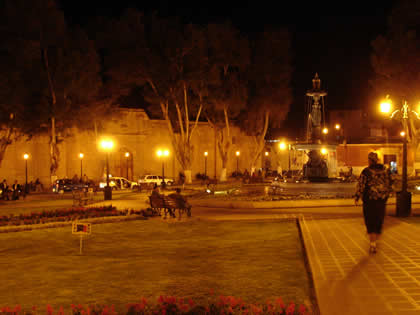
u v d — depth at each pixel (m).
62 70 37.78
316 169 26.42
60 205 27.80
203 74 44.78
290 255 9.64
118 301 6.70
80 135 50.97
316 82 26.23
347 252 9.19
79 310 5.64
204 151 61.53
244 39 47.50
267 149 67.62
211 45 45.47
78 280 8.07
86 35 40.78
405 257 8.56
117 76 43.38
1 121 36.06
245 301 6.41
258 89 50.41
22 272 8.90
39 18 36.56
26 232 15.13
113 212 19.06
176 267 8.90
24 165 47.41
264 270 8.30
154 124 56.91
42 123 39.06
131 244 12.13
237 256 9.76
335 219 14.98
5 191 34.28
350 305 5.77
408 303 5.79
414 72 38.59
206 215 18.73
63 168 49.53
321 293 6.32
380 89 40.59
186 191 36.31
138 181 51.12
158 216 18.97
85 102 41.62
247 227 14.46
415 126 45.25
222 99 47.97
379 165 9.03
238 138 64.00
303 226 13.42
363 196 9.04
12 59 34.41
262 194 26.95
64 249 11.63
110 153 53.00
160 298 5.53
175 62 43.22
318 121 26.27
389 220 14.13
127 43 42.62
